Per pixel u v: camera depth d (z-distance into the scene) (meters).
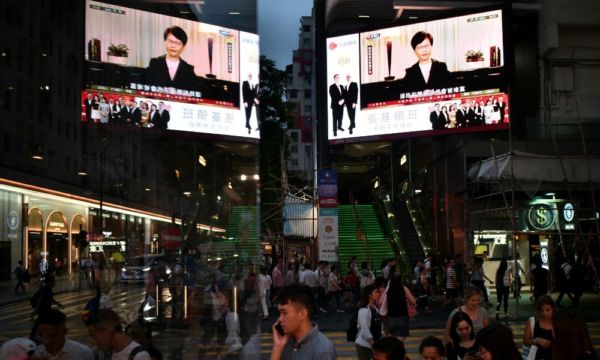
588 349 3.96
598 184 16.92
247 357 4.55
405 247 25.72
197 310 4.50
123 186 4.52
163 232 4.61
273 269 18.70
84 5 4.48
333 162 36.62
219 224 4.77
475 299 5.58
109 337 3.74
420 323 14.43
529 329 5.22
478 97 23.88
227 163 5.26
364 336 6.81
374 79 25.77
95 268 4.02
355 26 31.00
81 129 4.34
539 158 16.88
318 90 32.22
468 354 4.17
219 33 5.48
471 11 24.28
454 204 22.84
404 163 30.94
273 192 27.52
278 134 28.48
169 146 5.03
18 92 3.84
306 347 3.16
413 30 25.25
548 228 20.81
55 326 3.56
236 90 13.08
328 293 17.56
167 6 5.07
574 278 16.47
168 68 5.12
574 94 25.17
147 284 4.32
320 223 19.86
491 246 22.27
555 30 24.64
